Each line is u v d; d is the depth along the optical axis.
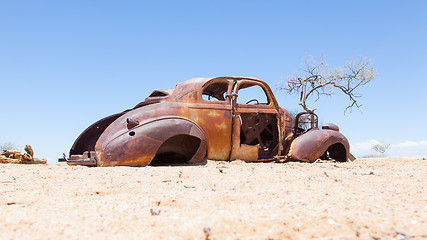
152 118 9.76
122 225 2.88
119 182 5.73
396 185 4.89
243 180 5.69
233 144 10.79
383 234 2.57
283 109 12.40
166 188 5.03
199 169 8.09
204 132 10.41
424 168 8.38
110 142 9.23
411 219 2.92
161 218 3.08
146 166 9.28
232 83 11.14
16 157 11.00
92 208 3.58
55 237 2.58
